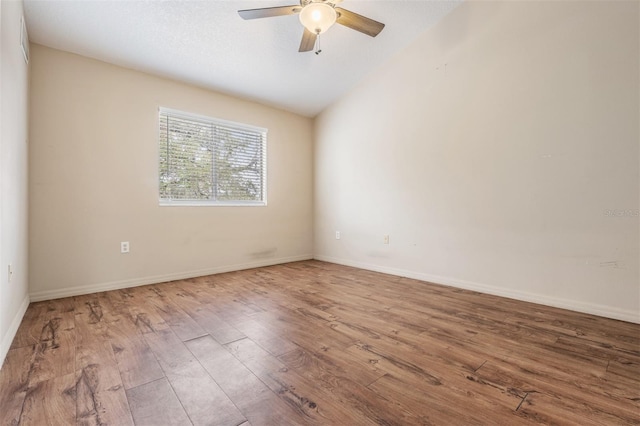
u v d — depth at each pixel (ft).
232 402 4.11
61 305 8.20
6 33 5.49
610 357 5.36
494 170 9.20
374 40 10.84
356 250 13.61
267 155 13.99
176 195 11.40
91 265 9.43
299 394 4.28
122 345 5.83
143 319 7.20
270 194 14.10
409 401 4.12
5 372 4.84
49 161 8.71
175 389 4.41
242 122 13.10
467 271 9.89
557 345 5.83
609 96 7.25
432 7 9.77
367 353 5.51
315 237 15.78
